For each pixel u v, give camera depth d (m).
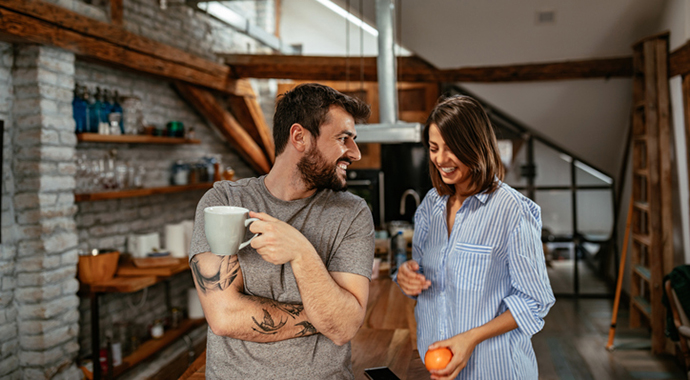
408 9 4.51
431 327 1.44
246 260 1.11
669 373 3.49
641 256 4.49
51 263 2.93
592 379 3.42
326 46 6.44
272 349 1.08
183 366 3.57
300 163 1.12
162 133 4.00
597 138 5.39
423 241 1.57
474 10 4.43
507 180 5.79
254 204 1.16
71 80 3.05
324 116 1.09
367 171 5.92
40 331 2.89
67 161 3.05
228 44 5.26
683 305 3.05
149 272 3.36
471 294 1.32
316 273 1.01
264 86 6.08
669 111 3.96
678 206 3.89
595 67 4.65
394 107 3.38
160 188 3.85
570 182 5.70
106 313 3.64
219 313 1.07
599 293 5.51
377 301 2.62
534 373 1.38
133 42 3.47
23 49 2.84
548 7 4.32
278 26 6.43
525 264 1.26
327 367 1.10
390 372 1.49
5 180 2.85
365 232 1.16
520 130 5.72
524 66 4.77
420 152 5.84
